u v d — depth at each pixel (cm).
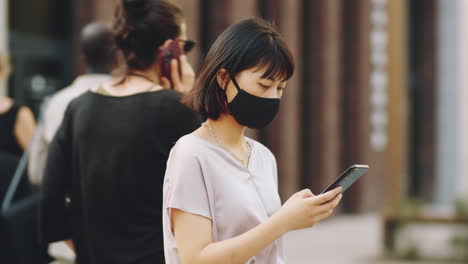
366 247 1505
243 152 317
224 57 297
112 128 385
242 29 297
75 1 1282
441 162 2469
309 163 1888
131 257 377
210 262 285
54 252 525
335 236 1666
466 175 2475
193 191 293
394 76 1408
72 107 413
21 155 563
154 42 404
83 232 405
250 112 295
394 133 1400
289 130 1756
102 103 396
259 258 309
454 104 2462
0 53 637
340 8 1983
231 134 310
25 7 1264
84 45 529
